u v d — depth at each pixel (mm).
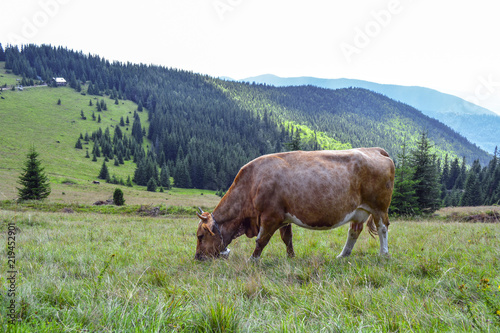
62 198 58188
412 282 3854
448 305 3020
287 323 2559
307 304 3160
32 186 44562
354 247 7207
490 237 7016
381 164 6262
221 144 175125
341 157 6121
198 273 4730
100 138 155875
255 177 6238
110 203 43281
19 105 179000
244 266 5082
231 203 6562
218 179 129375
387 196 6270
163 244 8305
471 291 3357
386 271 4461
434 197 32062
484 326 2414
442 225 11812
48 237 9250
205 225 6281
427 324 2605
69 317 2711
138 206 34156
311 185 5859
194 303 3180
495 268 4148
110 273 4711
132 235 10266
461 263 4398
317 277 4328
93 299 3264
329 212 5887
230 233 6602
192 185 127875
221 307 2732
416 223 14633
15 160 98500
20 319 2598
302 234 10219
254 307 3150
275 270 4832
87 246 7676
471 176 74312
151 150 163125
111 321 2680
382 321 2699
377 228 6285
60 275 4613
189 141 165375
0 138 126000
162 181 112875
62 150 133000
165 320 2613
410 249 6043
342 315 2873
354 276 4188
